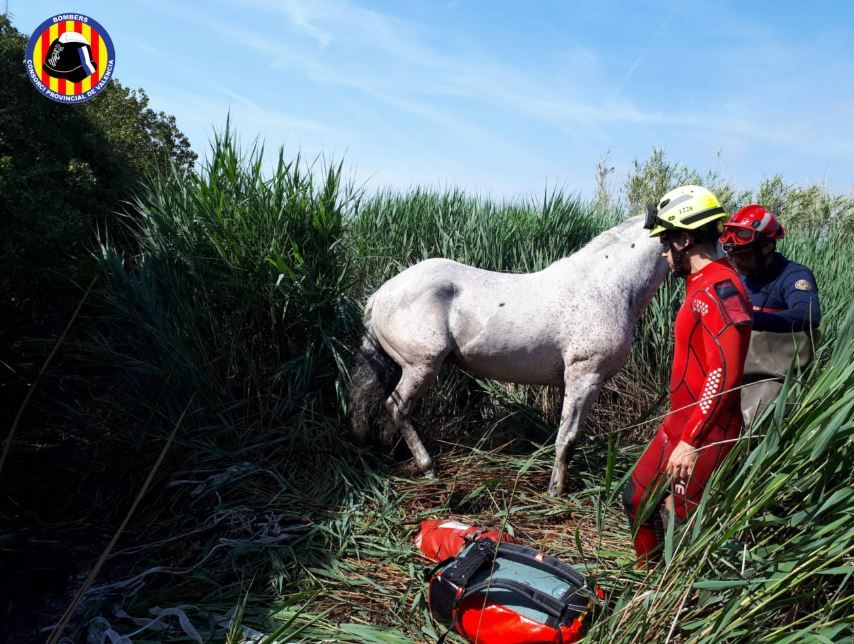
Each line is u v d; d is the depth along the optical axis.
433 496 3.53
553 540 3.10
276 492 3.46
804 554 1.77
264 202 4.05
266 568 2.82
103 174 6.05
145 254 4.21
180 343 3.87
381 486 3.59
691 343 2.20
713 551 1.80
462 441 4.27
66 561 2.87
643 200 8.20
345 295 4.39
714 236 2.21
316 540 3.08
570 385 3.63
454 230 5.50
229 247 3.96
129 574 2.77
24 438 3.86
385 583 2.74
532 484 3.77
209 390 3.87
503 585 2.23
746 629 1.79
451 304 3.66
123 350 4.17
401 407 3.75
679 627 1.84
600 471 3.87
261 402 3.97
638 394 4.82
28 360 4.45
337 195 4.22
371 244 5.58
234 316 4.04
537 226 5.60
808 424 1.84
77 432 3.92
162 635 2.31
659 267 3.66
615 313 3.58
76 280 4.33
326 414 4.10
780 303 2.91
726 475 1.94
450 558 2.50
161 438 3.71
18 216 4.26
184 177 4.33
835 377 1.85
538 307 3.60
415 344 3.62
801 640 1.63
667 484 2.11
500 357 3.67
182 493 3.40
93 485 3.54
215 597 2.58
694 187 2.23
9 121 5.00
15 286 4.26
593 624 2.05
